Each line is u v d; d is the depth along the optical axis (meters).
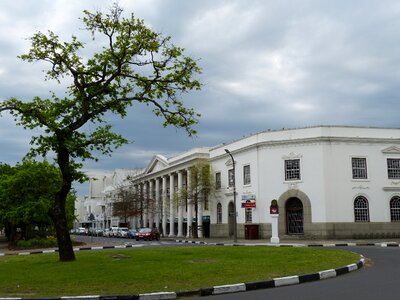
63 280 11.91
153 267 13.88
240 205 46.69
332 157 40.44
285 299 9.55
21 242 35.25
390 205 41.19
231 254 18.33
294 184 41.28
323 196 39.81
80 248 30.59
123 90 18.08
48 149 17.25
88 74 17.45
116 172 98.75
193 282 11.39
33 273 13.38
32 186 37.34
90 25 17.06
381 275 13.02
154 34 17.41
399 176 41.72
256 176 43.81
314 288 10.94
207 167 52.72
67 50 17.27
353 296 9.59
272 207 33.31
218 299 9.87
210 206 52.75
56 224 16.58
